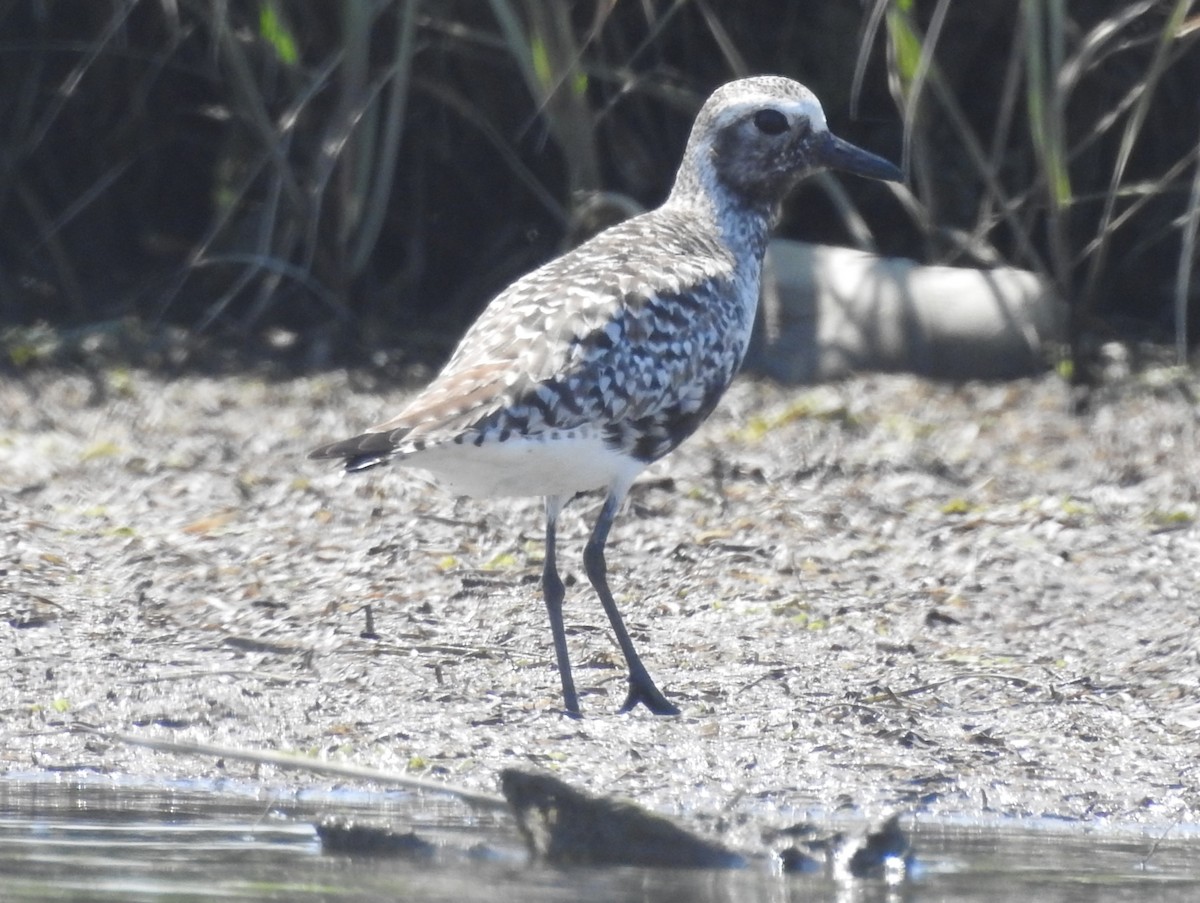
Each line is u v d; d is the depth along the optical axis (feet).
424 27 62.03
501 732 30.12
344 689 32.01
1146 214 64.18
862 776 28.37
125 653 33.55
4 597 35.94
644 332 31.81
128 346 60.80
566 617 36.11
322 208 62.75
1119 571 38.81
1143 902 22.22
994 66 64.39
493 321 31.73
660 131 66.13
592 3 62.34
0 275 66.64
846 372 57.77
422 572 38.27
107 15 65.57
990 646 34.81
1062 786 28.09
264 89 62.54
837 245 67.31
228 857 23.93
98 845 24.41
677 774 28.35
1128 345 61.16
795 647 34.60
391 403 55.01
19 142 66.33
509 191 67.31
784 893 22.54
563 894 22.30
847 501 43.70
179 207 69.46
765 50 65.31
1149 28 61.36
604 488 43.34
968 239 59.11
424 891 22.36
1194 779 28.40
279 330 63.72
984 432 51.47
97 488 44.83
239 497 44.06
